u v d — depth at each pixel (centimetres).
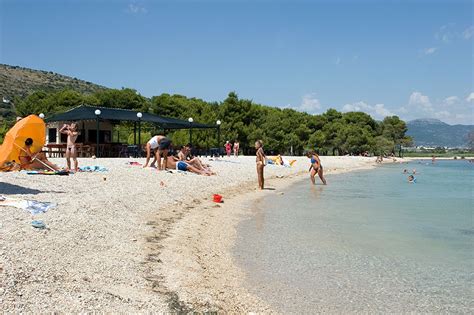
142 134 4878
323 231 1034
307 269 730
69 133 1627
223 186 1827
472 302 591
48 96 6962
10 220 774
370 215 1277
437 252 845
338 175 3259
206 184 1756
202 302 559
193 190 1566
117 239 793
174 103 6812
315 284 658
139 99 6950
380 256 812
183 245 833
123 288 562
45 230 743
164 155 1936
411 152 12056
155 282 612
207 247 849
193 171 2033
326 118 8650
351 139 7812
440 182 2666
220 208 1333
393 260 788
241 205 1431
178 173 1880
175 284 613
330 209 1387
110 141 3416
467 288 645
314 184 2328
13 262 562
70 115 3042
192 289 603
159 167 1894
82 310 469
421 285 657
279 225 1102
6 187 1153
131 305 509
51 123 3269
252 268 731
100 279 577
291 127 7000
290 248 866
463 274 709
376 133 9725
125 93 6769
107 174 1602
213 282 648
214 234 966
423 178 3092
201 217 1147
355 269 733
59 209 920
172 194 1405
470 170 4466
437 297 609
